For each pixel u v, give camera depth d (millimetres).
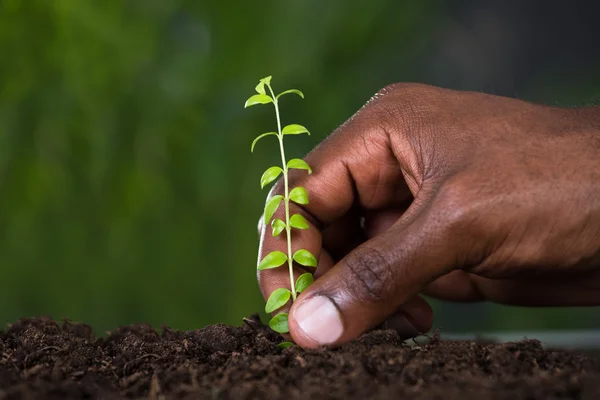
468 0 1945
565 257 452
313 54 1565
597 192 445
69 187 1424
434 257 447
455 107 481
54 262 1441
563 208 445
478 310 1883
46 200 1419
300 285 471
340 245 562
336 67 1638
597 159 449
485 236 447
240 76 1518
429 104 488
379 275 445
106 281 1451
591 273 542
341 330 446
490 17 1967
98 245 1452
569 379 401
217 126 1499
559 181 446
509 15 1979
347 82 1644
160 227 1467
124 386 421
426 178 467
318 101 1579
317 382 403
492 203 444
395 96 505
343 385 396
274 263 469
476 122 469
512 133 461
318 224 519
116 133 1426
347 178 513
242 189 1500
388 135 496
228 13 1516
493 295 583
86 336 506
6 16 1279
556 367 422
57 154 1392
